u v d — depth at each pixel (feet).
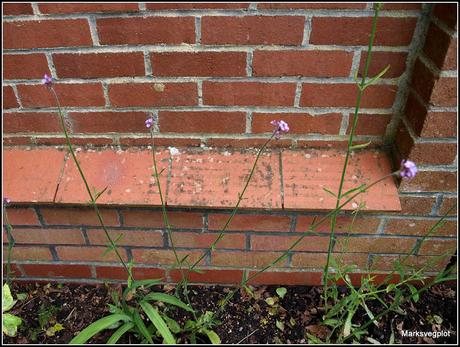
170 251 4.88
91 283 5.30
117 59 3.95
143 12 3.68
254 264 4.98
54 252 4.96
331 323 4.65
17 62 3.96
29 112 4.31
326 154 4.45
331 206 4.18
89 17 3.71
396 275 5.07
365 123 4.31
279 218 4.48
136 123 4.37
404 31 3.75
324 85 4.04
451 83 3.60
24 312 5.04
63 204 4.31
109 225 4.64
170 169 4.39
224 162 4.42
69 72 4.04
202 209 4.41
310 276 5.11
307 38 3.77
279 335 4.83
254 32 3.75
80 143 4.56
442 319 4.96
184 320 4.95
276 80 4.01
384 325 4.88
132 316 4.55
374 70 3.97
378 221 4.52
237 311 5.01
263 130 4.36
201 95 4.14
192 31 3.76
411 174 3.20
